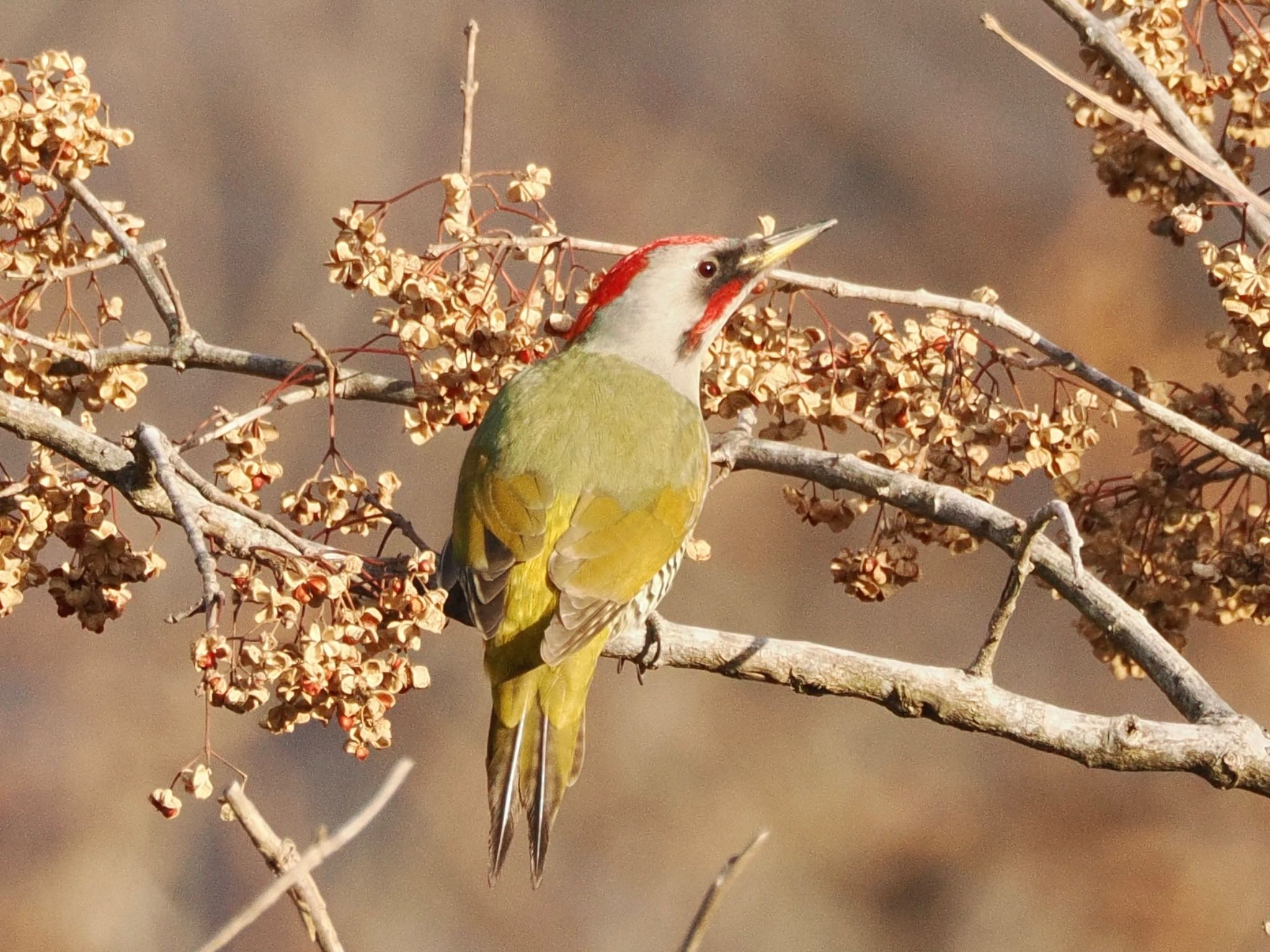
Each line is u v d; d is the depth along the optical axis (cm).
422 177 2128
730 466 773
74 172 731
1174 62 783
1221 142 788
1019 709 665
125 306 1884
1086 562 759
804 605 1897
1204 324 1969
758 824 1792
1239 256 719
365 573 670
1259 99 782
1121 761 651
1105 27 772
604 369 802
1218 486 1114
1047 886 1745
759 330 758
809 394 748
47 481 688
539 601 731
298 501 707
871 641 1888
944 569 1909
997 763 1825
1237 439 764
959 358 739
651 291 821
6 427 680
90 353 743
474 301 743
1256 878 1723
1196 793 1769
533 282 760
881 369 738
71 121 723
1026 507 1847
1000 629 662
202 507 668
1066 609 1872
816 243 2139
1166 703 1822
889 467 741
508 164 2148
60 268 747
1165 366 1952
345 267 738
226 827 1738
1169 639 761
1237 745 641
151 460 645
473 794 1775
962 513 698
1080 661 1853
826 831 1792
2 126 721
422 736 1795
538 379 800
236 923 501
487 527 745
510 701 718
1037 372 1669
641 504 755
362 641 653
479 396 760
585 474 756
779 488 1933
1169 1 781
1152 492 754
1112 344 1970
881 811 1794
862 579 756
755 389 746
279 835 1733
